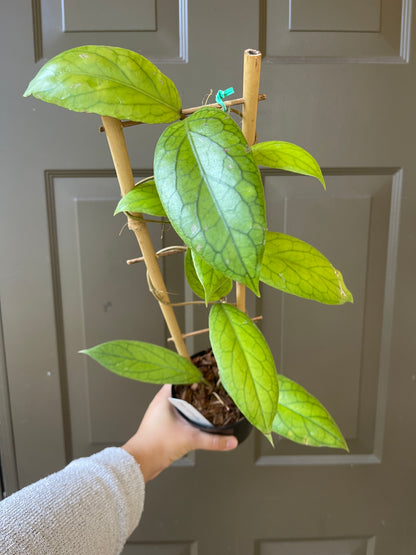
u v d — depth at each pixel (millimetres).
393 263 772
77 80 385
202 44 675
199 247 345
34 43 669
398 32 685
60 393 805
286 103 700
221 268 340
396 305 787
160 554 888
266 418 456
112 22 669
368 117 708
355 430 843
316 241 763
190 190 356
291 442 851
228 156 357
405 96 702
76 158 713
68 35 672
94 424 827
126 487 531
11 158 708
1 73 676
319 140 715
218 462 851
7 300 761
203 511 871
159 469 613
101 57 400
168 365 555
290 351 808
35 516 448
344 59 690
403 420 838
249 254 336
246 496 867
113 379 809
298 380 820
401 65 690
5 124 695
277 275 496
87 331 788
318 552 888
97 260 762
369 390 831
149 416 623
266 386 466
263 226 338
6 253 744
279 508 875
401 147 721
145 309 785
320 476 863
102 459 545
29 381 796
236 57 680
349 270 775
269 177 744
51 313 771
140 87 407
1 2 654
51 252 750
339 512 880
